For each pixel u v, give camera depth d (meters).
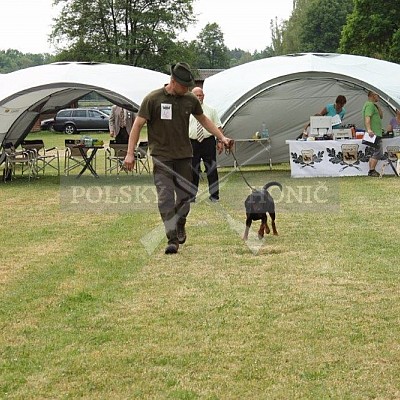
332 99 17.20
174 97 7.45
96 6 52.66
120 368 4.54
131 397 4.13
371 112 14.55
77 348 4.90
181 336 5.10
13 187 14.69
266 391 4.17
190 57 54.19
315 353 4.73
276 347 4.84
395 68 15.99
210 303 5.88
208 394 4.14
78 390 4.23
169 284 6.50
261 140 16.25
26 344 5.00
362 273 6.72
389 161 14.62
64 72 15.04
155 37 52.22
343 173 14.74
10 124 17.09
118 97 14.54
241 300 5.95
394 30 43.34
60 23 53.31
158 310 5.72
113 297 6.11
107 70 15.57
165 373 4.46
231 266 7.14
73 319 5.52
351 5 73.62
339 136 14.94
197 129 10.95
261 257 7.50
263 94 16.78
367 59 16.31
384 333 5.06
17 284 6.64
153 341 5.02
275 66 15.78
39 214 10.96
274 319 5.43
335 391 4.14
